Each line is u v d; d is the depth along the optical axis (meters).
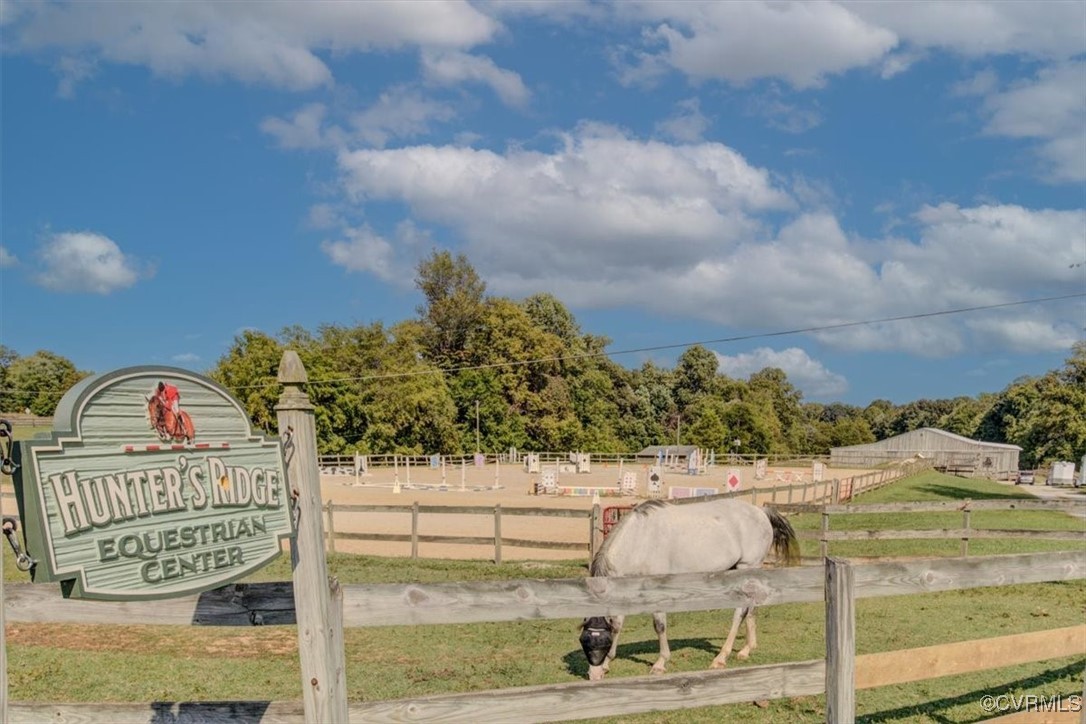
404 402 62.56
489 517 26.09
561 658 8.41
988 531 13.48
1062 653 5.02
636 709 3.86
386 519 25.31
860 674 4.32
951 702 6.16
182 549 3.07
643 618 10.91
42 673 7.68
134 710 3.56
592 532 15.58
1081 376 62.91
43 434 2.69
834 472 57.72
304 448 3.54
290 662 8.38
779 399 116.06
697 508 8.03
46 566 2.65
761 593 4.21
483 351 76.00
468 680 7.49
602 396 85.50
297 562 3.46
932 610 10.10
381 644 9.16
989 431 102.62
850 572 4.22
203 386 3.20
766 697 4.13
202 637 9.55
